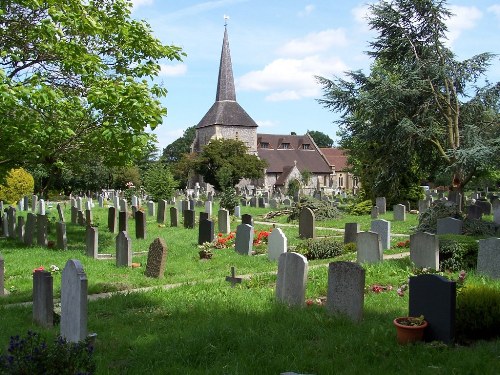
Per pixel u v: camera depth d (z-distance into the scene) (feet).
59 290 40.70
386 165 102.78
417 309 25.38
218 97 312.50
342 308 29.94
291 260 34.35
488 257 41.50
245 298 35.86
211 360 23.57
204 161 232.32
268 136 333.42
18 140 51.75
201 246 63.10
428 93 98.02
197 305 33.78
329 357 23.44
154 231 83.76
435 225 69.15
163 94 61.82
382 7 99.71
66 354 17.40
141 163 226.58
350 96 102.17
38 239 67.82
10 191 141.90
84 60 57.11
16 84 49.29
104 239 73.92
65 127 52.85
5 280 45.91
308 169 318.45
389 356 23.09
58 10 56.65
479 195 155.84
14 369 16.48
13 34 58.03
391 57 102.58
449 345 24.18
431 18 97.50
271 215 105.60
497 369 20.97
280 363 22.52
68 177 180.86
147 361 23.48
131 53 66.33
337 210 101.86
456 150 90.48
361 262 49.16
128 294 38.11
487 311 25.26
